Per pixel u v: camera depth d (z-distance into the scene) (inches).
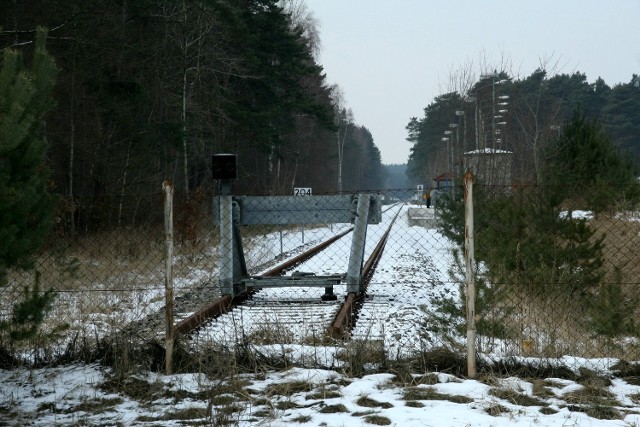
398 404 240.2
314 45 2706.7
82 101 993.5
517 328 369.4
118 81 1050.7
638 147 4224.9
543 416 226.2
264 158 2180.1
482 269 453.7
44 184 286.8
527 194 497.0
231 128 1659.7
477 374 280.7
